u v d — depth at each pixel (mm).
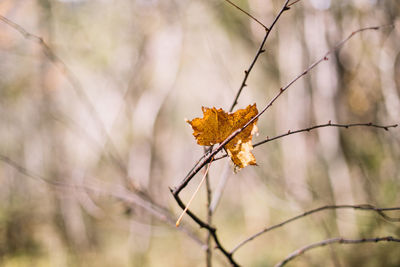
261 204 7664
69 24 5438
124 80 6086
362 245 4457
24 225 7207
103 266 6793
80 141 6000
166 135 7629
